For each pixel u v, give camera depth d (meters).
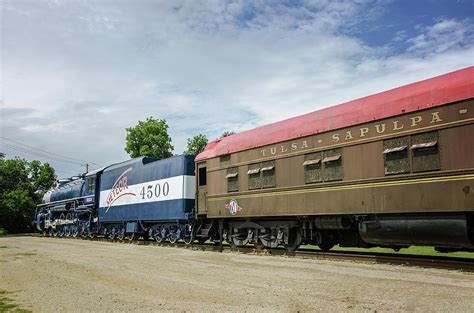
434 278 8.12
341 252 12.92
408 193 9.84
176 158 19.61
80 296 7.58
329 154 11.91
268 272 9.61
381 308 6.11
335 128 11.75
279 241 13.80
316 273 9.25
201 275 9.53
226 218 16.09
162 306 6.63
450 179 9.07
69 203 33.00
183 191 18.81
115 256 14.08
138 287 8.28
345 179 11.38
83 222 29.98
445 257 10.91
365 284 7.80
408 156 9.92
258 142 14.39
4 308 6.79
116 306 6.73
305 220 12.94
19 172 58.03
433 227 9.50
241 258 12.54
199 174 17.83
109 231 26.39
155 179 21.11
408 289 7.24
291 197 12.98
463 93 8.95
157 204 20.73
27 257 14.54
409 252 14.83
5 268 11.69
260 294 7.29
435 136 9.42
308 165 12.49
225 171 15.85
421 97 9.78
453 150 9.05
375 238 10.84
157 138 43.06
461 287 7.24
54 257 14.23
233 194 15.34
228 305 6.59
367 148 10.88
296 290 7.52
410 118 9.94
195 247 17.55
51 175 64.31
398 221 10.23
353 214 11.20
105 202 26.53
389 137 10.36
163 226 20.69
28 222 54.34
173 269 10.60
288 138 13.22
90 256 14.27
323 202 11.96
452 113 9.12
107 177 26.73
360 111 11.19
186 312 6.23
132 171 23.56
